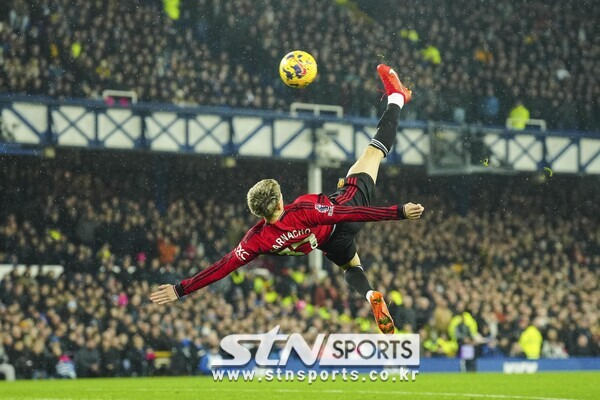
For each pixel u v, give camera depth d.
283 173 33.81
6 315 22.72
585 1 39.72
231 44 33.22
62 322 24.19
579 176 36.09
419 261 31.83
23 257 26.58
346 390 16.83
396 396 15.35
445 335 26.67
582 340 28.56
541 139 33.81
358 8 35.91
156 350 24.02
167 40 31.84
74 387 18.16
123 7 31.47
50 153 28.25
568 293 31.67
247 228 31.28
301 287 27.66
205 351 24.39
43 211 28.77
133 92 29.36
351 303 28.44
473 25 37.78
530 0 38.81
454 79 36.00
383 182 34.97
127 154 30.50
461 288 30.03
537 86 37.38
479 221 34.84
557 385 18.50
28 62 28.88
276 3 34.34
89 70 29.84
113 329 23.66
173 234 29.36
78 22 30.41
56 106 27.25
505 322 28.12
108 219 28.81
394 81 11.57
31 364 22.44
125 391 16.73
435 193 35.34
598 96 38.25
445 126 32.31
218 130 29.41
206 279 9.81
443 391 16.62
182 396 15.41
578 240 36.06
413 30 36.47
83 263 26.94
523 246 34.91
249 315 25.72
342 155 30.95
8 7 29.02
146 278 26.70
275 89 33.28
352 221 9.71
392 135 11.16
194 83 31.36
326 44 34.56
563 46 38.75
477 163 32.50
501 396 15.41
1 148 27.41
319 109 31.44
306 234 9.91
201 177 32.25
